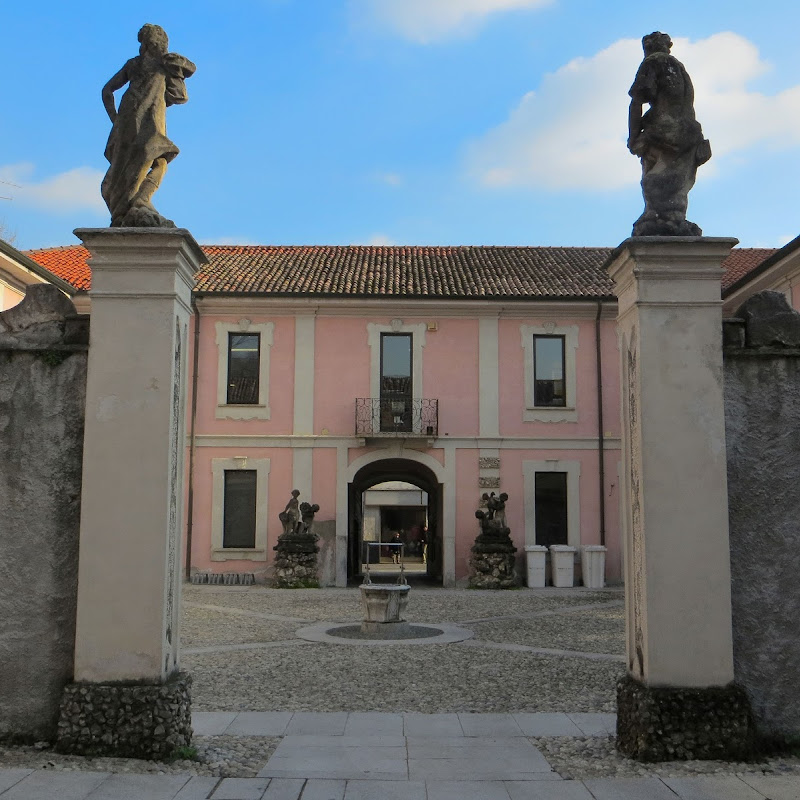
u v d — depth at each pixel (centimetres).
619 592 1986
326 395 2233
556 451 2236
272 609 1599
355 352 2245
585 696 827
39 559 604
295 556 2070
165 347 600
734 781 529
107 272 605
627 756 590
